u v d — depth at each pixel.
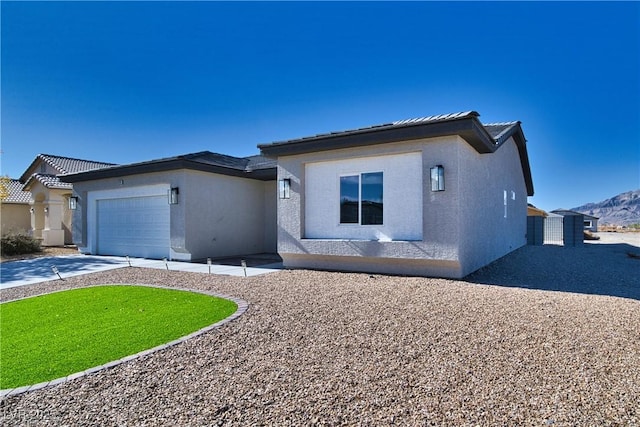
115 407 3.20
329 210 10.60
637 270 10.55
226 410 3.10
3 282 10.12
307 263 11.02
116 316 6.22
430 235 8.83
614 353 4.07
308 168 10.96
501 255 13.96
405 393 3.29
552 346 4.30
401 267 9.52
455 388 3.36
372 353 4.25
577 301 6.40
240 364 4.05
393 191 9.62
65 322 5.95
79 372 3.94
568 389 3.29
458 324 5.16
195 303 6.92
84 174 16.89
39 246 18.75
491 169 12.25
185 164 13.62
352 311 5.97
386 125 9.20
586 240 26.97
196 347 4.58
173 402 3.26
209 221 14.71
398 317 5.58
